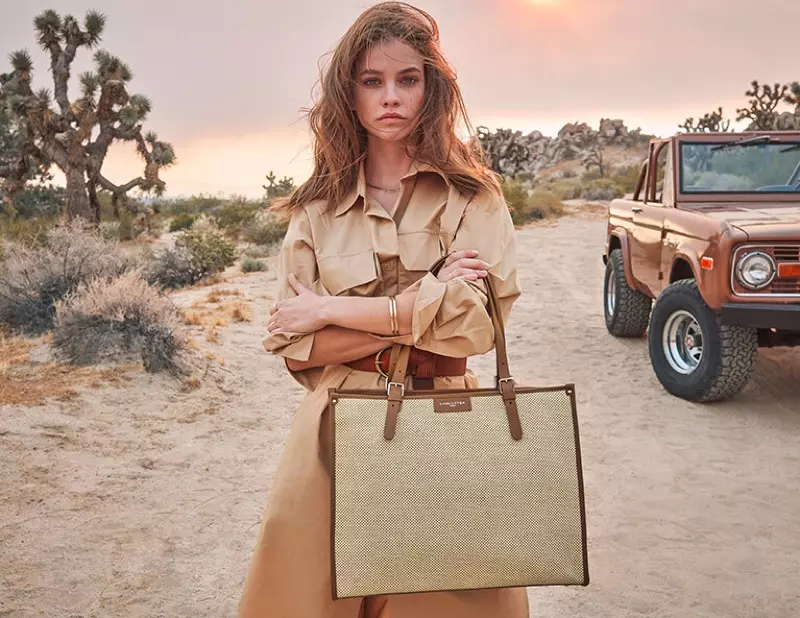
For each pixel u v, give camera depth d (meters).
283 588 1.86
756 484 4.54
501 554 1.69
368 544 1.68
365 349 1.83
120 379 6.13
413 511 1.68
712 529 3.96
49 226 16.47
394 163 1.95
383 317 1.77
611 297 8.59
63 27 23.58
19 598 3.21
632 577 3.49
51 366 6.37
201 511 4.12
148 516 4.03
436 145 1.89
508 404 1.72
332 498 1.68
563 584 1.72
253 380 6.69
